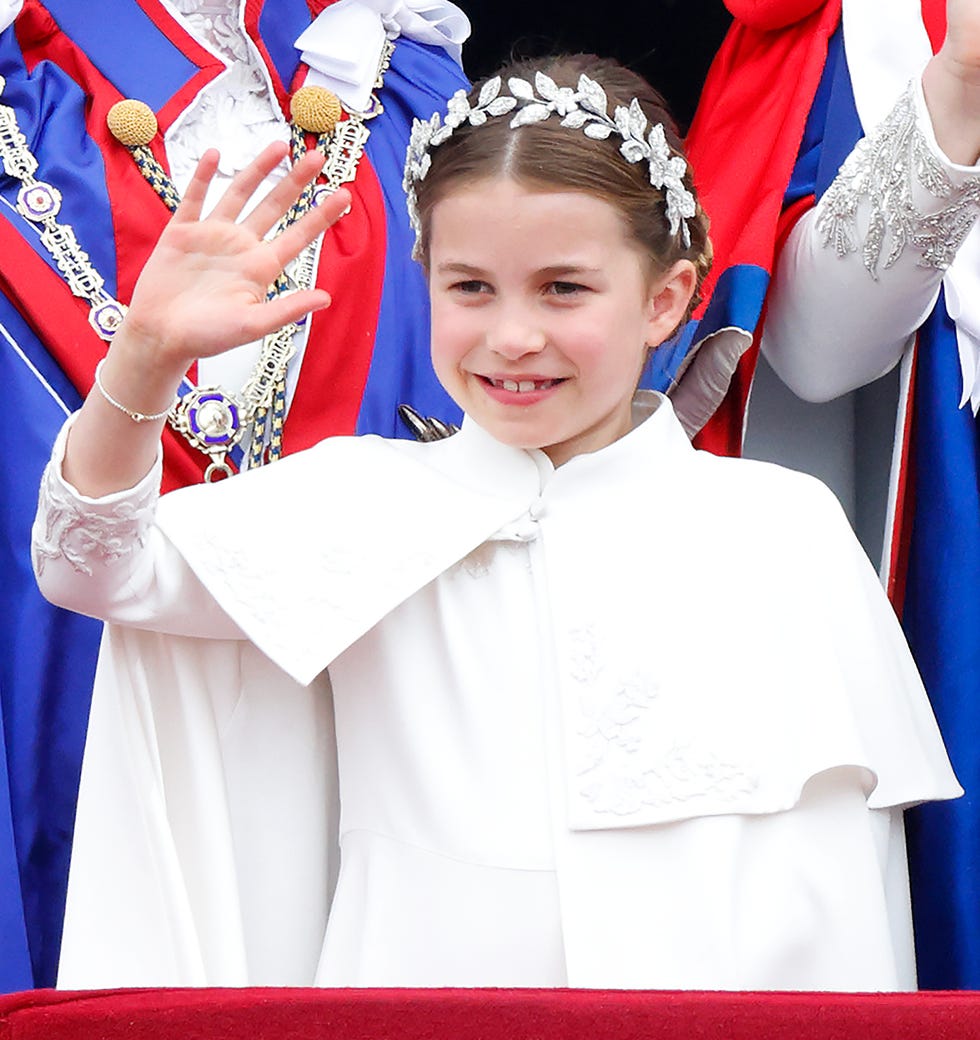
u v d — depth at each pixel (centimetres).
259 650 720
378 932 672
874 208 881
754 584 704
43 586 674
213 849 688
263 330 625
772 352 972
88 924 677
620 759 668
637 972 646
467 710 686
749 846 667
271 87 955
